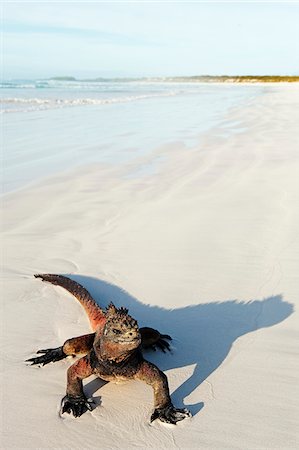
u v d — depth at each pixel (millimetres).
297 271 1327
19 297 1242
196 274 1338
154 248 1512
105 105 7215
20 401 862
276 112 5785
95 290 1274
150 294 1249
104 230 1674
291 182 2154
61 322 1125
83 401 846
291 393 866
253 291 1243
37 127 4297
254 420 803
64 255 1488
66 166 2631
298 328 1076
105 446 756
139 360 850
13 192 2129
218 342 1035
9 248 1541
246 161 2650
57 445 760
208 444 754
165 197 2014
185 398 861
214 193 2041
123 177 2369
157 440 765
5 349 1021
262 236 1561
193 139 3549
